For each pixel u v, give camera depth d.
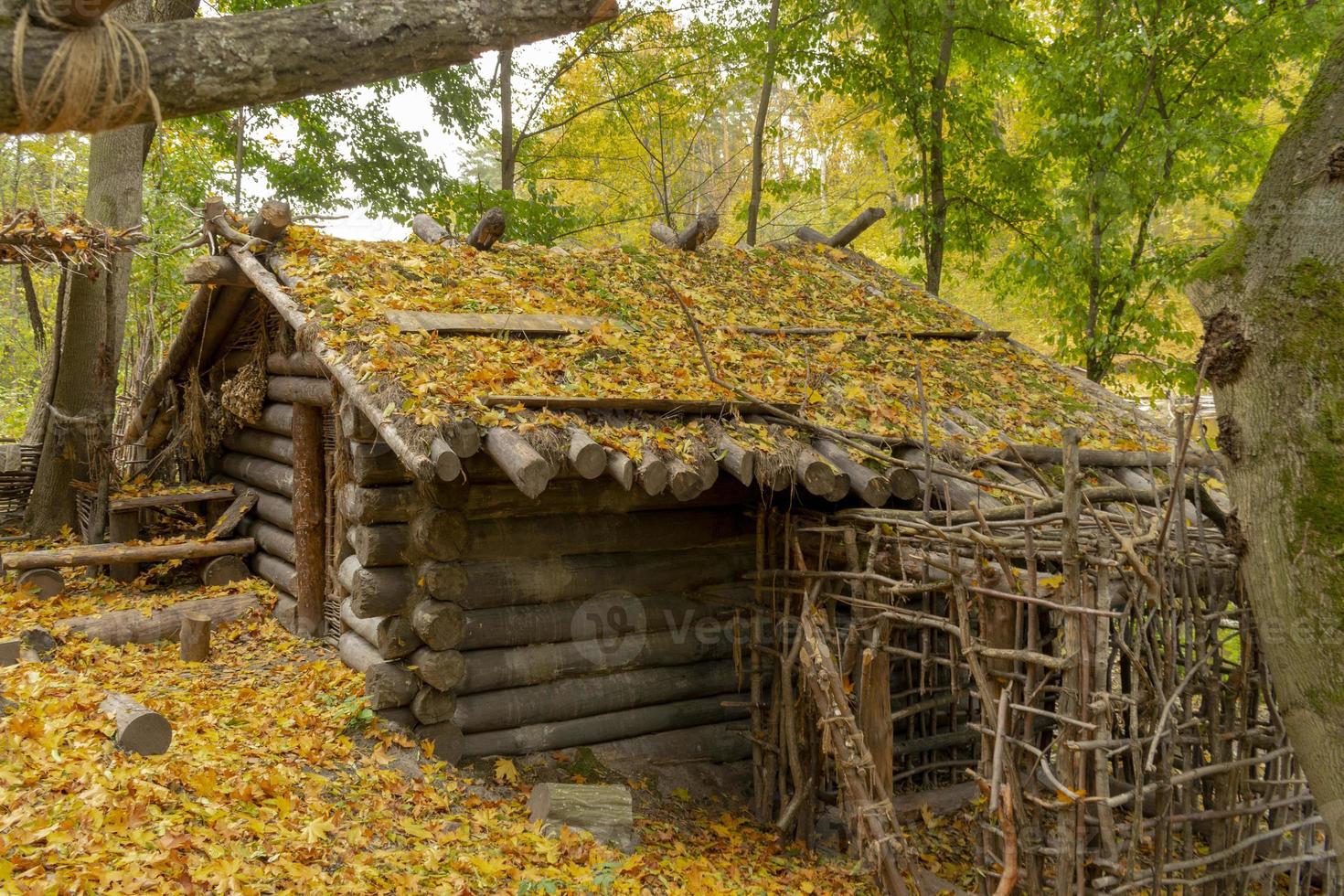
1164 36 10.93
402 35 1.62
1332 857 5.25
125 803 4.22
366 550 6.07
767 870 5.75
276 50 1.56
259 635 8.65
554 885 4.59
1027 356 9.57
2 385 18.88
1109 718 4.19
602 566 6.71
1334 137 2.80
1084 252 11.79
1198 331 14.57
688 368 6.83
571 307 7.64
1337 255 2.74
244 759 5.27
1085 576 4.27
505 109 17.20
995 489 6.06
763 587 6.73
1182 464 3.91
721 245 10.70
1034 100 12.36
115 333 11.27
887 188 20.73
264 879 3.99
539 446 5.52
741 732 6.83
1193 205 15.41
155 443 11.66
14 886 3.35
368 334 6.30
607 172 19.45
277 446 9.78
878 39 13.32
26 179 17.41
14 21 1.41
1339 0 10.75
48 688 5.62
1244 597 4.87
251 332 10.18
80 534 11.05
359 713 6.07
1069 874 4.23
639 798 6.37
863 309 9.59
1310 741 2.69
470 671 6.27
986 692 4.61
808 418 6.54
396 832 4.94
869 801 5.13
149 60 1.48
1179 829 5.75
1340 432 2.66
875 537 5.66
